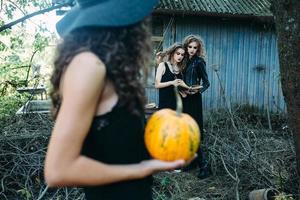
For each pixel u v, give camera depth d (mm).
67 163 970
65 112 976
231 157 5344
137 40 1161
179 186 4766
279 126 8766
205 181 5016
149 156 1276
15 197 4402
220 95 9414
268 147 5902
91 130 1087
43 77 7699
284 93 3434
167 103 5000
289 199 3949
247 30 9453
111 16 1095
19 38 8438
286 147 5770
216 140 5664
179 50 5055
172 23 9070
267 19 8906
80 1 1179
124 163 1132
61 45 1100
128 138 1127
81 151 1079
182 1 9039
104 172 1053
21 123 5496
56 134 968
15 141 4906
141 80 1202
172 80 5012
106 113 1079
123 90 1082
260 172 4773
